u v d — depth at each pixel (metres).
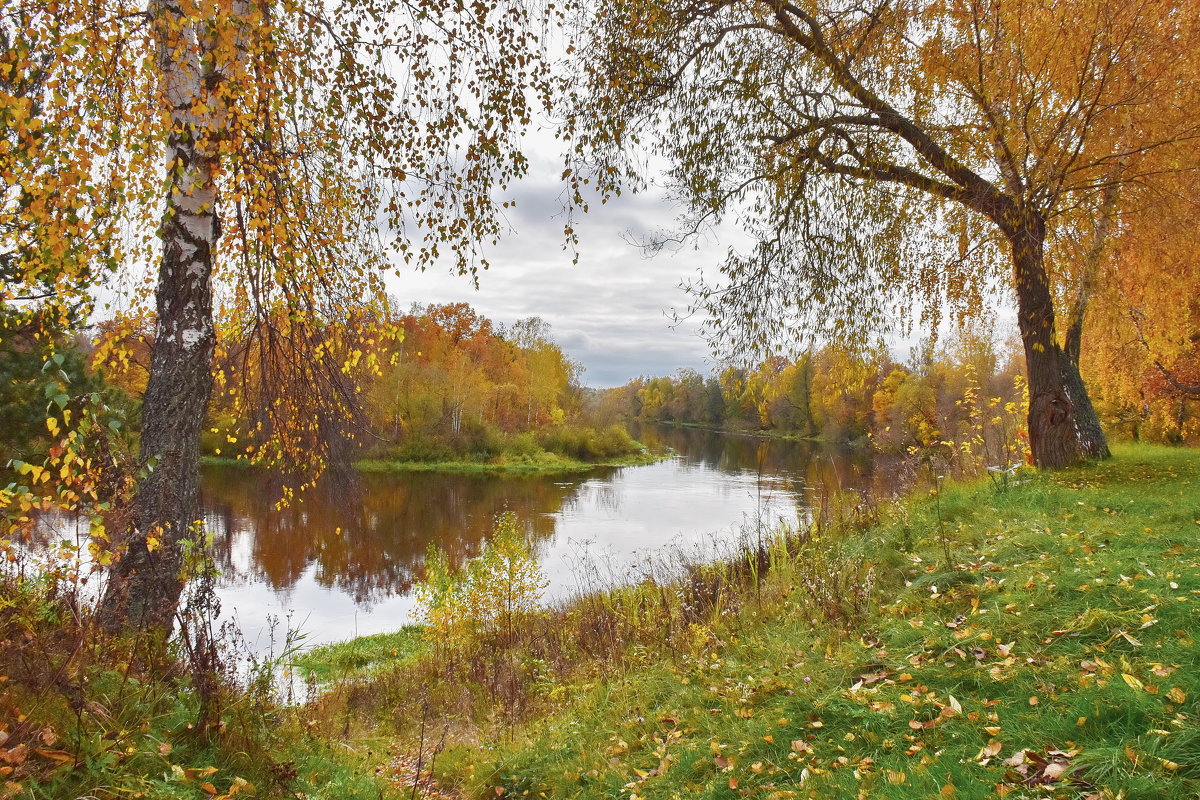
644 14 7.26
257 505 28.20
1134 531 5.99
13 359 11.37
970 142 8.86
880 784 2.98
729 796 3.46
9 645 3.35
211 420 6.33
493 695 7.43
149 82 3.79
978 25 8.35
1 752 2.67
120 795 2.82
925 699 3.58
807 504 25.09
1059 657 3.61
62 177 3.60
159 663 3.99
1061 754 2.77
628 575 12.55
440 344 59.81
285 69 4.72
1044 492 8.39
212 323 5.08
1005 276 10.48
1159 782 2.40
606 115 7.55
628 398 137.00
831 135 9.02
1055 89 9.16
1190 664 3.14
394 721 7.39
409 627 14.31
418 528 26.05
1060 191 8.62
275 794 3.46
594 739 5.00
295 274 5.17
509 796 4.62
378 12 5.80
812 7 8.34
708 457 59.06
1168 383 19.11
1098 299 10.97
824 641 5.22
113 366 5.07
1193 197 9.88
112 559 3.89
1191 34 9.22
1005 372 29.23
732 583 8.38
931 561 6.40
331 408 6.14
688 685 5.43
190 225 4.88
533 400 61.31
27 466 3.27
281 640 13.34
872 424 55.69
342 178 5.69
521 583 11.62
